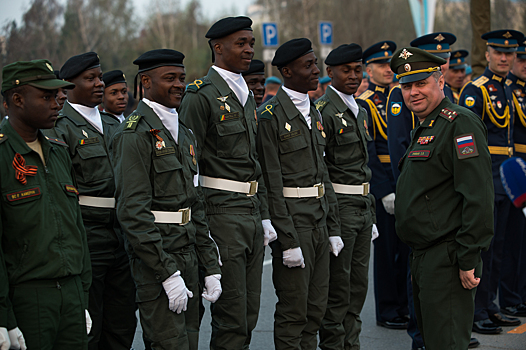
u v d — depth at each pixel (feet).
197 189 11.05
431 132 11.22
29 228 8.81
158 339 10.06
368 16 109.70
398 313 17.01
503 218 16.90
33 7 70.33
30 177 8.97
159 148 10.32
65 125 12.27
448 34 16.46
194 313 10.83
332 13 111.86
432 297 11.03
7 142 8.91
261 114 12.78
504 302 17.81
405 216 11.43
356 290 14.07
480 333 15.97
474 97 17.16
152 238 9.78
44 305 8.85
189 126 11.55
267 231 12.14
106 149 12.72
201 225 11.02
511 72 18.28
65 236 9.20
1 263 8.25
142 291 10.16
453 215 10.85
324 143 13.26
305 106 13.07
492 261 16.78
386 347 15.26
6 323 8.13
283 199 12.41
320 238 12.71
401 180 11.73
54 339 9.02
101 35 108.88
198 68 117.60
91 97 12.74
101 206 12.16
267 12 120.26
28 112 8.97
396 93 16.15
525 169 7.38
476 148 10.48
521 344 15.15
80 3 103.91
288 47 12.71
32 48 70.33
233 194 11.62
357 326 14.10
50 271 8.89
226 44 11.83
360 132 14.15
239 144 11.76
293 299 12.45
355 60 13.99
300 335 12.57
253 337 15.94
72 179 10.01
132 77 108.06
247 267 11.96
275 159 12.55
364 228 14.03
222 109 11.67
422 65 11.30
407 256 16.92
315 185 12.75
